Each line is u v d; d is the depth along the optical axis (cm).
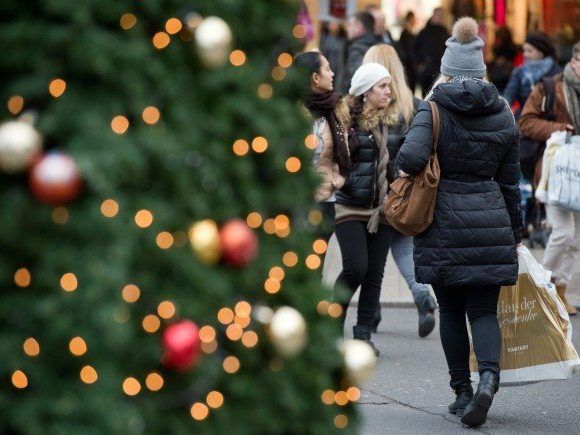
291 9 867
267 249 862
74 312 716
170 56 794
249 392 835
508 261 1466
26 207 732
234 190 835
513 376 1559
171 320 789
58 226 729
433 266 1466
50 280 721
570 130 2406
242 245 809
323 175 893
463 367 1562
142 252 763
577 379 1842
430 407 1639
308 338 875
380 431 1494
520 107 3153
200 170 794
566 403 1680
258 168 857
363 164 1847
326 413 875
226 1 816
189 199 785
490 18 4281
